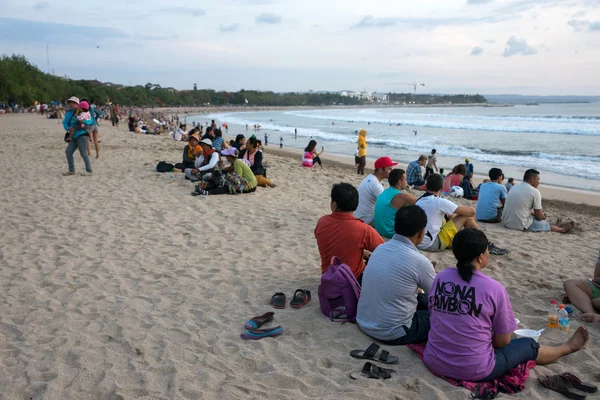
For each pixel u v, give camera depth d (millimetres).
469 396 3336
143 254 6453
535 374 3717
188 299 5074
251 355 3934
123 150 18391
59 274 5672
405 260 3955
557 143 36438
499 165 24828
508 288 5559
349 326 4434
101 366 3738
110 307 4828
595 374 3723
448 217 7043
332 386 3486
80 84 135375
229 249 6758
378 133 50688
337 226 4727
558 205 14695
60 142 20312
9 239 6949
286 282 5570
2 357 3875
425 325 4043
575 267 6473
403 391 3418
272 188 11820
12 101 71938
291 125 71625
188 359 3877
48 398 3312
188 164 12555
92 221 7973
